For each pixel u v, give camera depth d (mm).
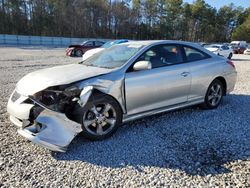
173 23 70938
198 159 2865
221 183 2410
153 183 2412
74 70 3598
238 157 2908
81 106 3107
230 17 75938
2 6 53969
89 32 60625
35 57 17016
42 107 3004
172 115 4387
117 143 3273
